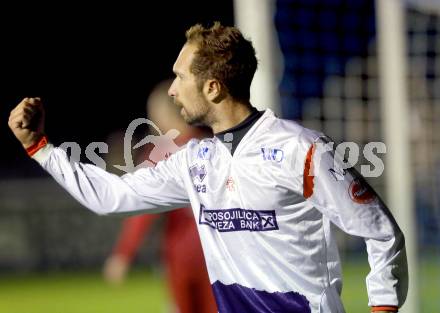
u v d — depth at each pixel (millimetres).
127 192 9141
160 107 13836
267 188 8211
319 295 8289
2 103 49031
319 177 8078
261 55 14586
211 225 8547
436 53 18375
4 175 41156
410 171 17156
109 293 26359
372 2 17266
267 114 8469
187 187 8766
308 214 8289
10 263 31859
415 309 16625
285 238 8242
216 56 8414
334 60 17016
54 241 32000
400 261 8164
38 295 26469
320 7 16750
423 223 20578
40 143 9266
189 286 14695
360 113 17531
